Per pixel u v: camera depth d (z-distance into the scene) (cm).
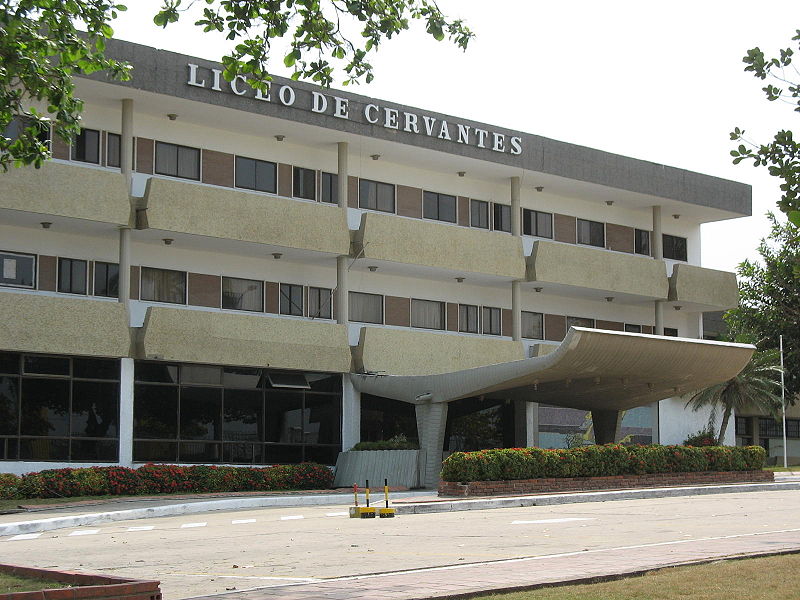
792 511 2423
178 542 1870
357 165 4206
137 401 3528
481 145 4269
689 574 1244
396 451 3731
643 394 3869
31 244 3488
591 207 4959
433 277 4397
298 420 3900
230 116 3734
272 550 1694
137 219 3547
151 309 3516
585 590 1143
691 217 5291
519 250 4434
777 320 6022
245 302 3953
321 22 1564
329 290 4159
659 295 4919
